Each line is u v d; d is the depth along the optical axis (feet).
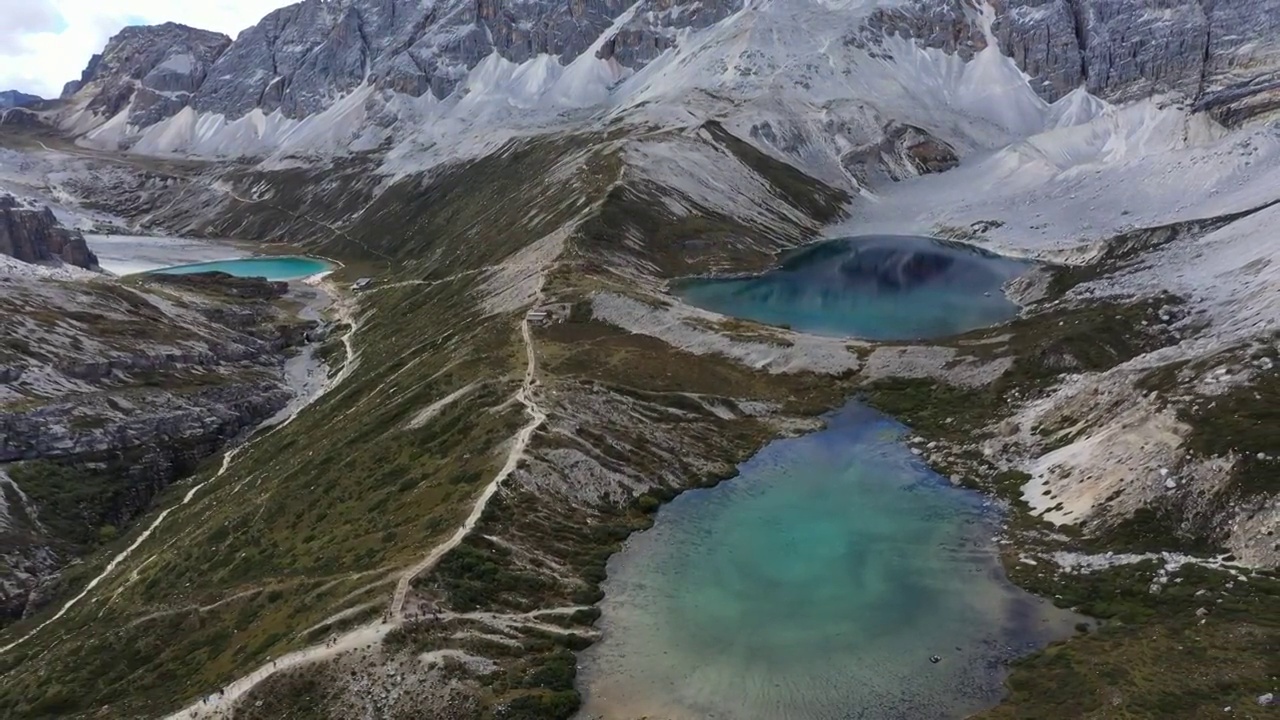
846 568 241.14
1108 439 266.57
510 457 284.20
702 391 357.61
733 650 208.64
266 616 228.22
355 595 219.20
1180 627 191.21
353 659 196.95
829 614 220.23
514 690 194.70
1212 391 257.96
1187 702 165.48
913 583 231.50
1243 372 259.60
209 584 264.52
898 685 191.83
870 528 262.47
